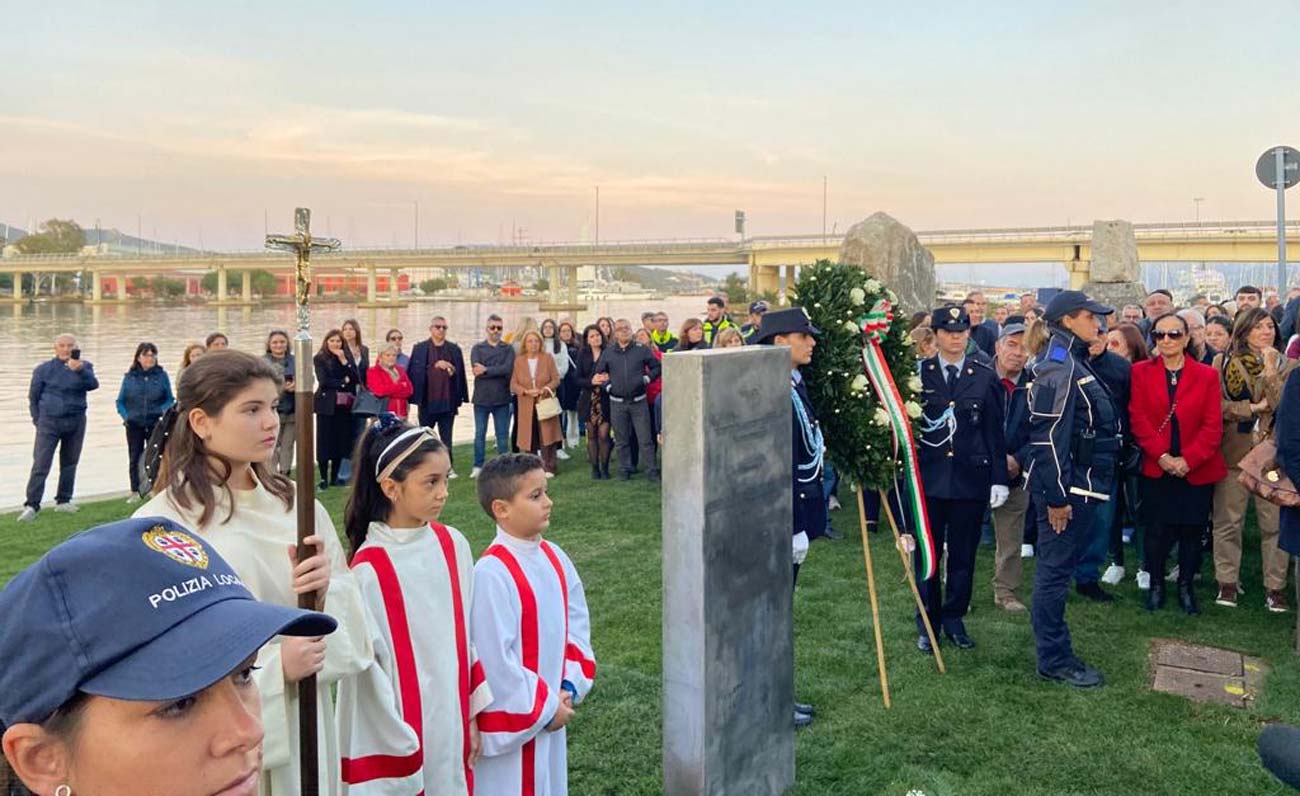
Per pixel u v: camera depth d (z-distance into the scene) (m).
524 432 10.89
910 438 5.08
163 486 2.26
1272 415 5.84
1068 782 3.88
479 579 3.01
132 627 1.06
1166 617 5.95
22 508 9.73
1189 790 3.81
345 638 2.48
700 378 3.19
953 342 5.52
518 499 3.11
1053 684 4.89
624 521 8.55
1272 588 6.05
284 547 2.35
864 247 14.51
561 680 3.17
